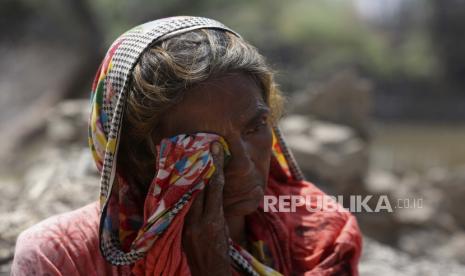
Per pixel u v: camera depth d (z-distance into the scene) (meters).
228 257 1.47
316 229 1.72
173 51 1.41
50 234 1.47
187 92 1.40
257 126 1.49
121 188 1.53
